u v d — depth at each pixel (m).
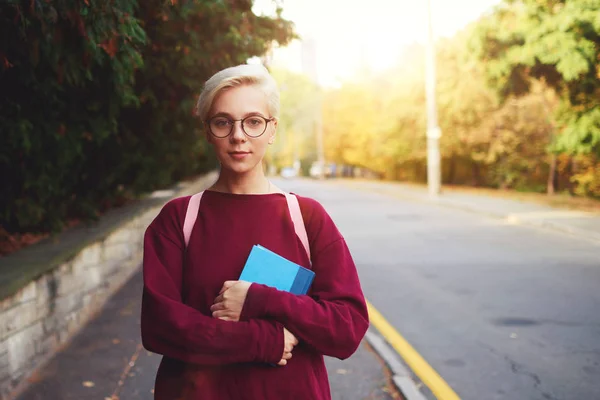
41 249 5.56
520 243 12.66
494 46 17.55
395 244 12.66
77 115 5.82
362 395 4.25
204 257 1.66
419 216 19.14
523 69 17.44
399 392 4.30
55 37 3.78
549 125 24.30
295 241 1.70
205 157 17.03
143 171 10.84
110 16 3.62
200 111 1.69
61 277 5.34
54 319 5.11
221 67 7.34
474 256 10.95
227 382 1.60
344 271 1.71
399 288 8.25
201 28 6.65
